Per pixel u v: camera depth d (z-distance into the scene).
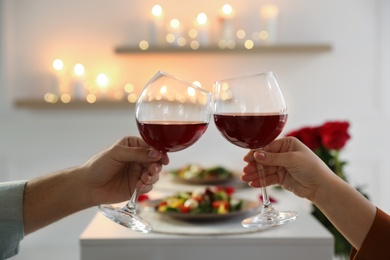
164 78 0.94
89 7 3.16
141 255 1.46
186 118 0.92
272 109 0.93
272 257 1.46
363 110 3.13
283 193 2.07
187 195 1.76
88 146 3.20
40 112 3.17
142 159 1.07
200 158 3.16
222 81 0.96
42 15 3.15
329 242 1.45
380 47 3.09
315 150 1.78
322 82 3.12
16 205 1.14
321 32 3.11
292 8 3.11
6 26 3.12
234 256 1.46
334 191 1.04
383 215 1.02
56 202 1.15
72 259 3.23
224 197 1.70
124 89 3.19
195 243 1.46
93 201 1.16
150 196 1.95
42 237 3.23
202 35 3.07
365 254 1.01
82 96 3.11
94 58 3.18
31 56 3.17
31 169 3.20
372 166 3.14
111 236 1.47
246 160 1.13
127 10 3.16
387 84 3.10
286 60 3.12
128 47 3.09
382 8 3.07
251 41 3.07
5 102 3.16
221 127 0.96
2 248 1.13
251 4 3.11
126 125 3.18
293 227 1.54
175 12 3.14
